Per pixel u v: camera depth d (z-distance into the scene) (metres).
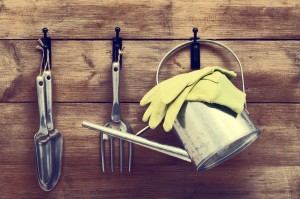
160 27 1.40
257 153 1.40
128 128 1.38
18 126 1.40
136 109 1.40
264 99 1.40
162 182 1.40
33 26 1.40
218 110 1.22
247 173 1.40
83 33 1.40
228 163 1.40
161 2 1.40
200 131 1.21
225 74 1.31
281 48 1.40
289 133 1.40
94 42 1.40
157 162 1.40
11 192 1.40
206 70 1.25
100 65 1.40
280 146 1.40
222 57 1.40
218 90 1.21
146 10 1.40
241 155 1.40
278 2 1.39
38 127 1.40
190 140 1.22
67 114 1.40
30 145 1.40
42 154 1.38
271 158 1.40
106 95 1.40
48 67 1.38
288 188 1.40
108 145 1.40
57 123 1.40
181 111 1.24
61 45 1.40
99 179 1.40
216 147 1.19
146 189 1.40
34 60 1.40
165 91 1.24
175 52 1.40
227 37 1.40
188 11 1.40
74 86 1.40
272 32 1.40
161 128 1.39
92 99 1.40
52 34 1.40
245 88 1.40
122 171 1.40
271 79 1.40
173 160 1.40
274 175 1.40
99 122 1.40
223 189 1.40
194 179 1.40
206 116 1.21
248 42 1.40
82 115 1.40
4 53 1.40
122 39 1.40
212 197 1.40
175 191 1.40
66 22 1.40
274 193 1.40
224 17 1.40
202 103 1.22
